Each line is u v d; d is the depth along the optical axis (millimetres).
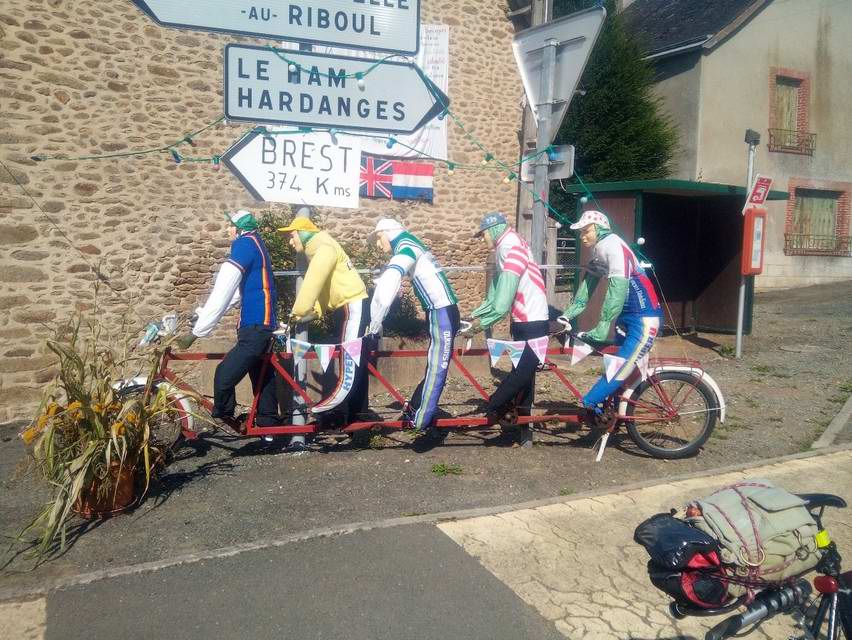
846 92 18312
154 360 4688
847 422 6602
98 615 3400
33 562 3906
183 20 4895
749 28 16922
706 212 10961
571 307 5809
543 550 4102
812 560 2680
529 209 9844
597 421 5578
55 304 7840
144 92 8242
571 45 5977
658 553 2588
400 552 4027
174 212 8508
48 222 7789
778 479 5195
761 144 17391
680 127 16875
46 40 7656
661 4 19891
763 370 8586
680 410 5602
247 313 5039
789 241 17844
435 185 10297
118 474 4371
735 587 2607
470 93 10398
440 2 10078
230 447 5695
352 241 9320
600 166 15359
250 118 5125
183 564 3850
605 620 3471
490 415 5508
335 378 5805
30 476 5172
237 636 3254
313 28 5152
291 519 4445
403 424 5418
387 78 5359
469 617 3445
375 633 3299
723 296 10906
